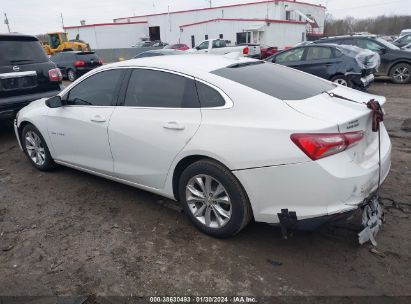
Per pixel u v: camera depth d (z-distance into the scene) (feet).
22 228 11.61
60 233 11.25
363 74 30.19
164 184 11.33
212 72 10.48
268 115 9.15
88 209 12.69
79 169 14.42
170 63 11.34
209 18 144.05
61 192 14.10
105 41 141.79
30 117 15.42
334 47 31.58
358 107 9.54
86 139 13.15
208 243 10.44
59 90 22.09
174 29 147.23
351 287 8.56
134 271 9.40
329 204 8.52
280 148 8.70
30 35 21.04
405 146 17.93
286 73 11.84
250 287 8.71
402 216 11.33
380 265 9.23
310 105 9.42
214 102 9.98
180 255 9.97
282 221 9.13
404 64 37.76
